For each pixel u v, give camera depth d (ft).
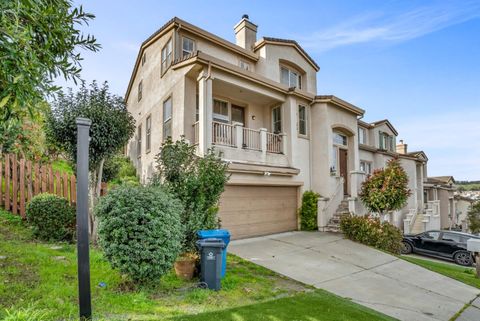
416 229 61.21
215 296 17.02
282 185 40.24
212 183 22.62
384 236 33.91
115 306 14.17
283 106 43.21
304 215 41.86
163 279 18.66
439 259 42.45
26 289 14.89
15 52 6.79
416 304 19.29
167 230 16.78
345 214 39.42
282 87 41.16
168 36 41.22
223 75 34.83
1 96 6.82
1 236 23.57
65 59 9.40
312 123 46.03
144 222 16.61
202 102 32.78
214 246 18.06
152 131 45.39
